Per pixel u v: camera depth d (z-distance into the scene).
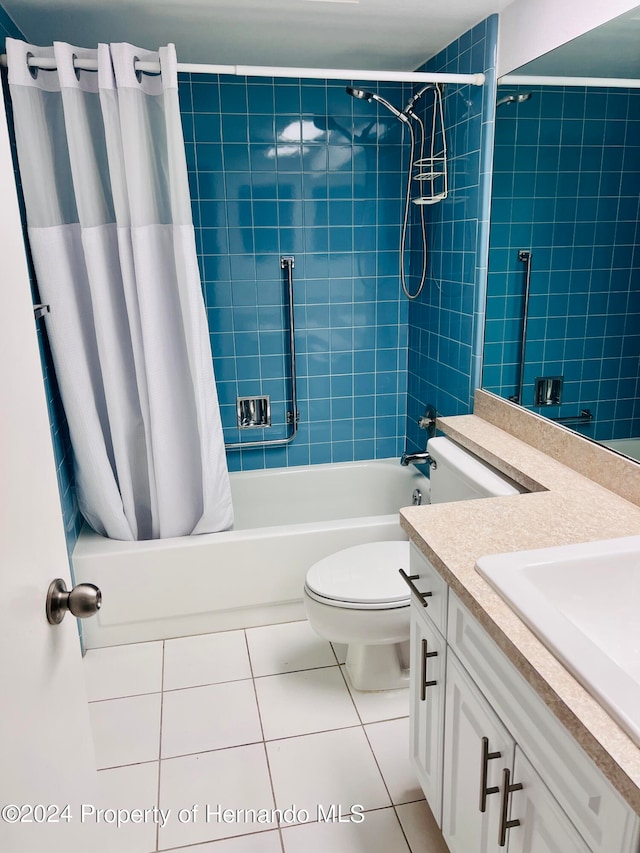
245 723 1.96
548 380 1.85
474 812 1.23
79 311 2.18
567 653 0.91
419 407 2.98
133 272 2.14
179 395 2.31
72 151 1.99
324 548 2.42
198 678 2.17
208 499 2.34
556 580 1.16
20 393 0.83
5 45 1.95
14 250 0.84
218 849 1.55
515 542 1.30
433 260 2.68
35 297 2.12
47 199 2.01
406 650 2.10
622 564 1.18
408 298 3.04
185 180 2.07
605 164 1.54
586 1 1.58
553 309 1.81
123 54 1.95
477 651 1.15
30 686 0.81
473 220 2.25
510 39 1.96
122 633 2.35
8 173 0.83
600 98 1.54
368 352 3.09
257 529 2.40
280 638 2.38
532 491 1.67
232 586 2.37
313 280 2.94
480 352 2.29
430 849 1.54
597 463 1.62
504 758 1.08
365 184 2.87
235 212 2.79
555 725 0.89
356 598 1.89
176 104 2.02
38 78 1.99
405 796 1.69
